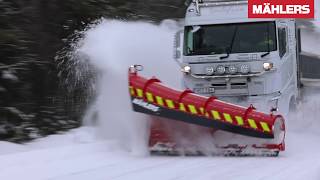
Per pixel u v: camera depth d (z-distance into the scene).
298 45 17.16
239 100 14.80
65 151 12.94
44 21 18.73
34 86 17.70
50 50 18.78
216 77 14.92
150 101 13.08
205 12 15.46
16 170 10.83
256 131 12.49
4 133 15.47
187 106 12.84
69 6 19.98
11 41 16.47
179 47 15.48
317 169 11.13
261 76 14.68
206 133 13.15
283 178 10.37
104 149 13.66
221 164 11.96
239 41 14.97
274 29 14.85
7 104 16.42
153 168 11.46
